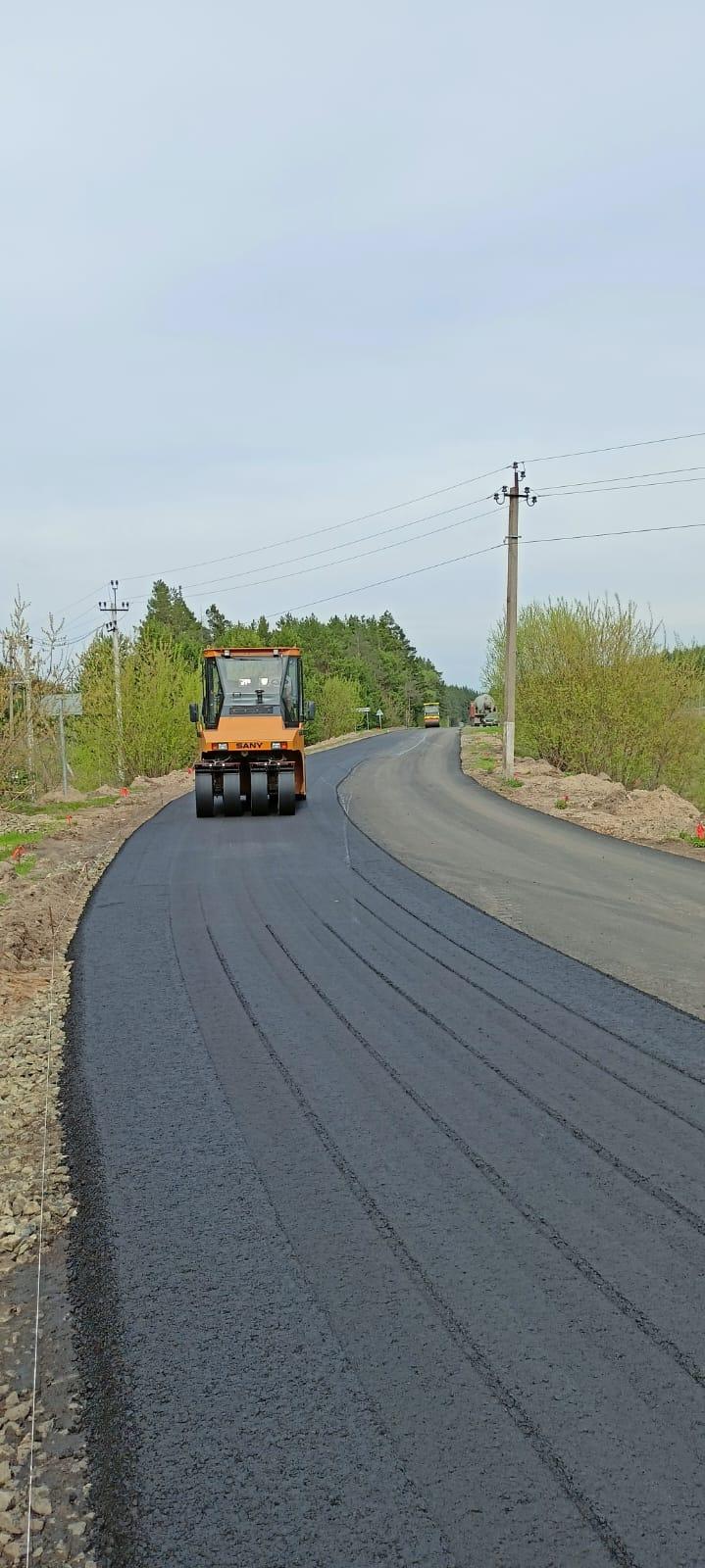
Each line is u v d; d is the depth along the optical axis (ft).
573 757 112.27
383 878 46.75
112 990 29.96
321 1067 23.61
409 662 474.90
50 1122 20.99
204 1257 15.88
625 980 30.25
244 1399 12.67
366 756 135.54
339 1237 16.37
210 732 71.61
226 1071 23.47
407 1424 12.16
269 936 36.01
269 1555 10.40
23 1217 17.30
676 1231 16.37
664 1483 11.16
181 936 36.22
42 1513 11.05
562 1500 10.97
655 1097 21.67
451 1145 19.54
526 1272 15.26
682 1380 12.83
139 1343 13.87
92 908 41.16
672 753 111.55
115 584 136.26
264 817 70.54
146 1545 10.58
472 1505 10.93
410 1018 26.96
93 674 126.62
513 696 95.30
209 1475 11.50
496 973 31.12
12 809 83.56
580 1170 18.44
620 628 108.68
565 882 45.93
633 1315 14.19
